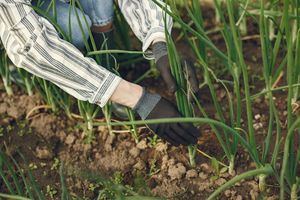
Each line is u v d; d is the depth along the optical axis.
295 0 1.86
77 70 1.57
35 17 1.57
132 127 1.94
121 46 2.14
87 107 1.89
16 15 1.54
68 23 1.77
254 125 1.93
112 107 1.97
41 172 1.90
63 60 1.56
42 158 1.94
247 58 2.20
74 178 1.86
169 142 1.73
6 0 1.53
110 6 1.86
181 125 1.64
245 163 1.82
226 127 1.50
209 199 1.40
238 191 1.75
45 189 1.85
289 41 1.49
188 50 2.26
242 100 1.93
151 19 1.72
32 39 1.54
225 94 2.06
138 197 1.44
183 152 1.88
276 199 1.70
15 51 1.57
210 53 2.23
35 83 2.04
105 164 1.89
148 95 1.63
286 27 1.61
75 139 1.98
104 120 2.02
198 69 2.17
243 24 2.25
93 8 1.85
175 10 1.62
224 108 2.02
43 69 1.58
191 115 1.69
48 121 2.03
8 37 1.57
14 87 2.18
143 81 2.16
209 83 1.61
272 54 1.78
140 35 1.77
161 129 1.65
